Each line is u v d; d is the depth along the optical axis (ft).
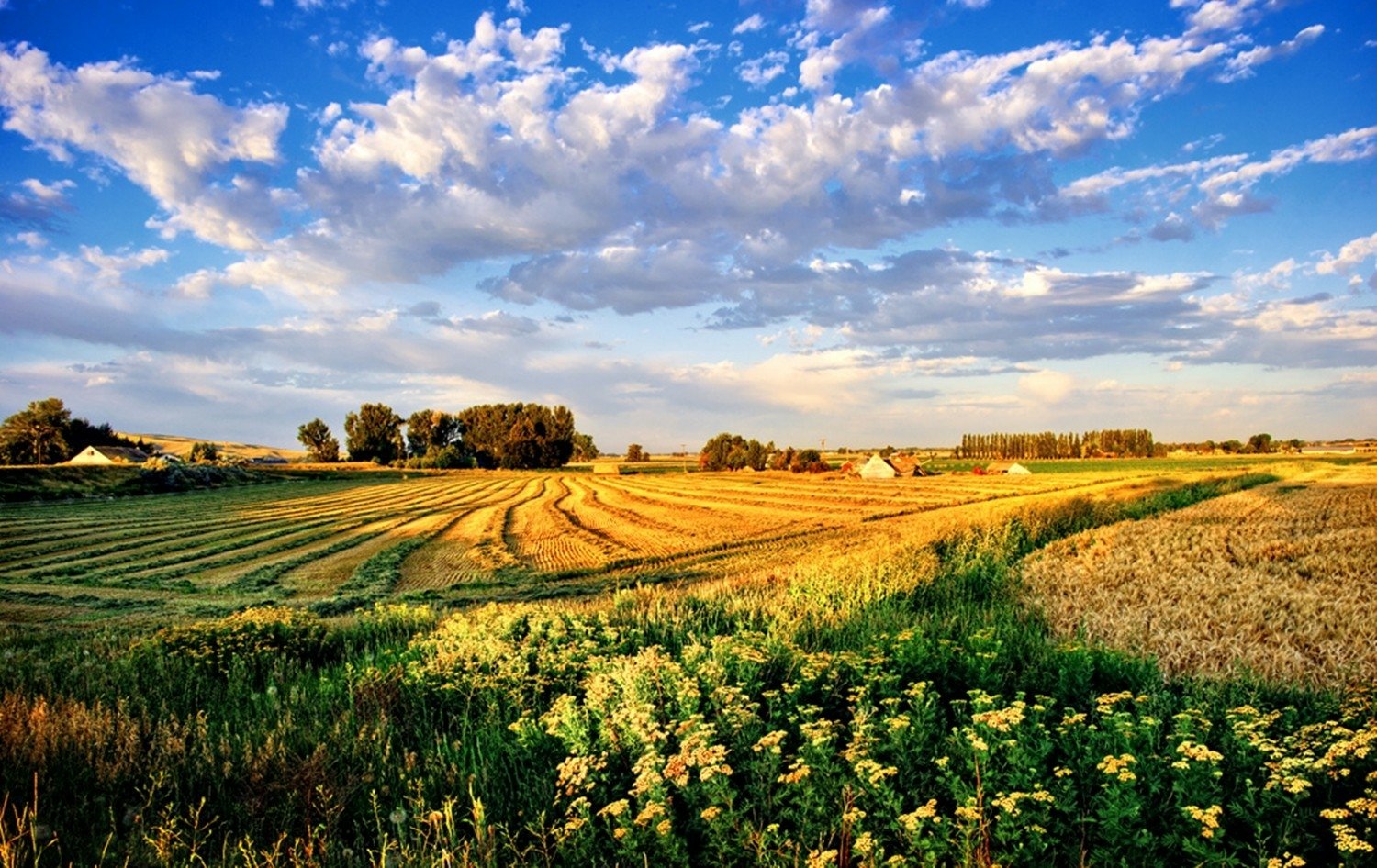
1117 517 89.61
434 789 19.95
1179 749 15.51
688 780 16.93
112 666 33.71
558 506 217.15
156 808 18.62
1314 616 33.30
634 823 15.61
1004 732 17.22
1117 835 14.30
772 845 15.29
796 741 20.29
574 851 16.17
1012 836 14.21
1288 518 78.95
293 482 343.05
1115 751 16.97
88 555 122.21
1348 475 185.78
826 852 13.42
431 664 30.07
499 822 17.90
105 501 231.50
